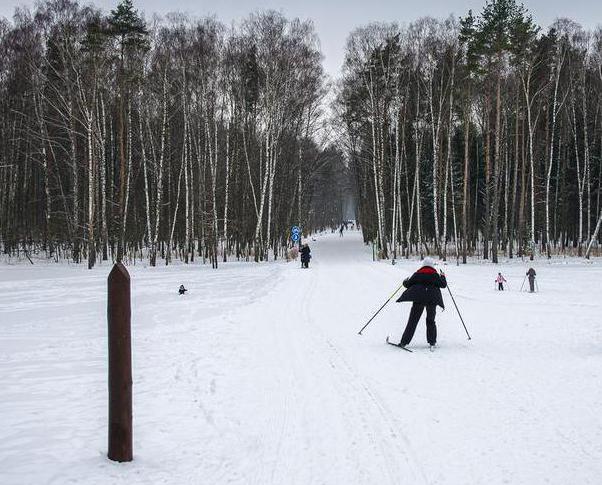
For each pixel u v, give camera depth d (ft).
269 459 15.98
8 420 19.03
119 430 15.62
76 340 34.01
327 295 57.93
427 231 191.11
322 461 15.84
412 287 31.94
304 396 22.07
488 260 125.49
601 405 20.52
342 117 151.64
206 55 122.83
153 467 15.31
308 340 33.68
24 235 136.26
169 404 21.03
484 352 30.35
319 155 168.86
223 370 26.20
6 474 14.56
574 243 166.91
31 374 25.53
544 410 20.04
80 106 111.55
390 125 147.43
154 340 33.60
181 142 146.30
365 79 134.31
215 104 126.21
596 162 156.97
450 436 17.61
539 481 14.42
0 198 137.28
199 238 149.28
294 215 176.35
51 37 114.11
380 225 135.54
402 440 17.33
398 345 31.60
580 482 14.35
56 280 79.15
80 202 141.38
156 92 122.83
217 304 51.31
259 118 132.77
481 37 114.83
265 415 19.80
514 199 132.98
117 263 15.81
